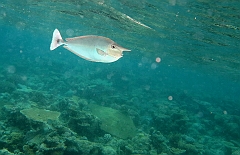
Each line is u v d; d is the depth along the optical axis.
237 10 10.18
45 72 25.66
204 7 10.86
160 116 15.62
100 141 9.97
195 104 25.81
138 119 15.12
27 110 9.05
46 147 6.83
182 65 44.38
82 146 7.68
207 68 37.16
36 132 7.95
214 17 12.00
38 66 28.73
